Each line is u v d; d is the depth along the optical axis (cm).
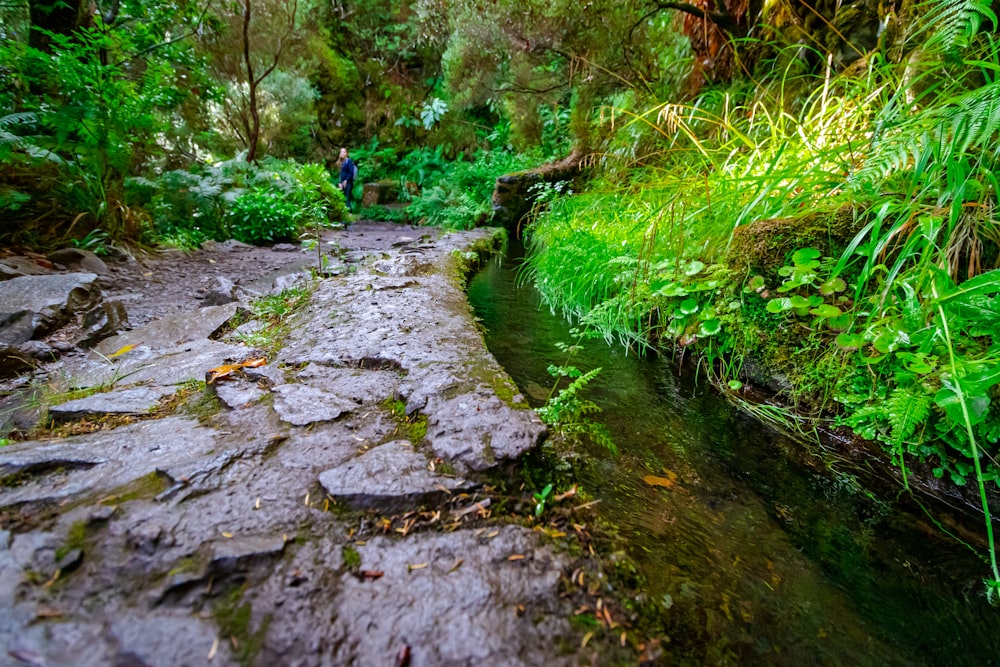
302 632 68
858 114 226
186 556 79
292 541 85
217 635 66
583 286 319
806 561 109
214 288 309
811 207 204
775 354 190
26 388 171
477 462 110
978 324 124
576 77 610
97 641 63
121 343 219
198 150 895
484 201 894
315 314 238
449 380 153
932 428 134
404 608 73
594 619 76
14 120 356
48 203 381
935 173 151
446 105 1202
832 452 156
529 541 91
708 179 256
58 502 90
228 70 949
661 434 164
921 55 197
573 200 527
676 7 470
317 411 134
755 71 434
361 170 1300
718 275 220
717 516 123
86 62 447
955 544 117
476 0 630
